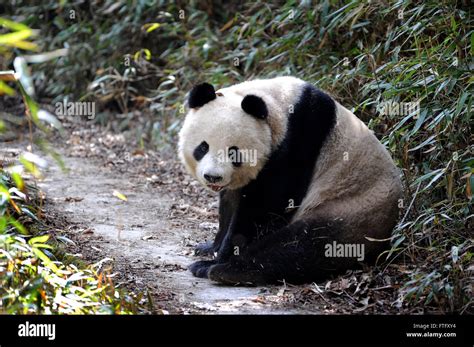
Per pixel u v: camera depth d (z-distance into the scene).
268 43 12.03
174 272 7.24
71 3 16.17
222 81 11.88
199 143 7.12
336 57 10.28
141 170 11.66
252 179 7.29
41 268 6.14
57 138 13.56
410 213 7.38
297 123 7.34
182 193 10.52
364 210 7.09
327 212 7.11
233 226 7.43
